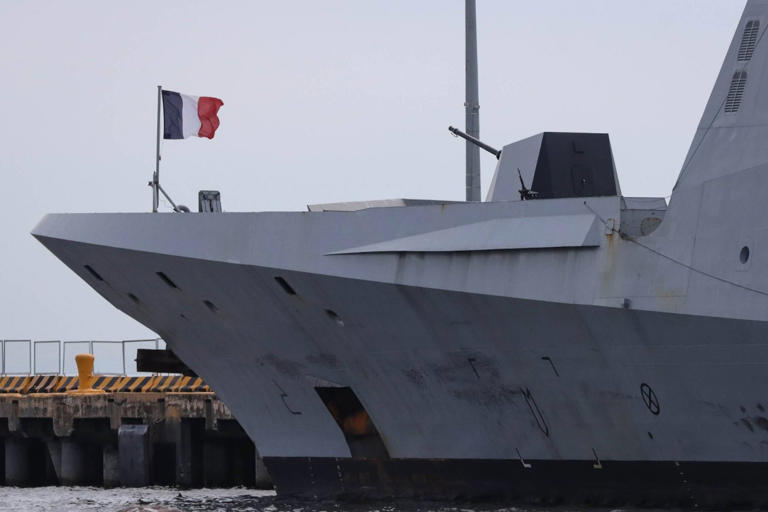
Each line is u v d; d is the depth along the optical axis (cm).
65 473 13712
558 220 7325
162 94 9769
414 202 8675
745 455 7081
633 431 7494
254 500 10000
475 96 10356
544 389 7756
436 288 7675
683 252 6931
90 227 9081
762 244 6612
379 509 8700
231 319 8962
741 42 7106
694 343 6938
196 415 12794
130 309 9506
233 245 8462
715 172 6981
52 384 14600
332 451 9200
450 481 8538
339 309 8250
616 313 7119
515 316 7512
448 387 8231
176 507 9844
